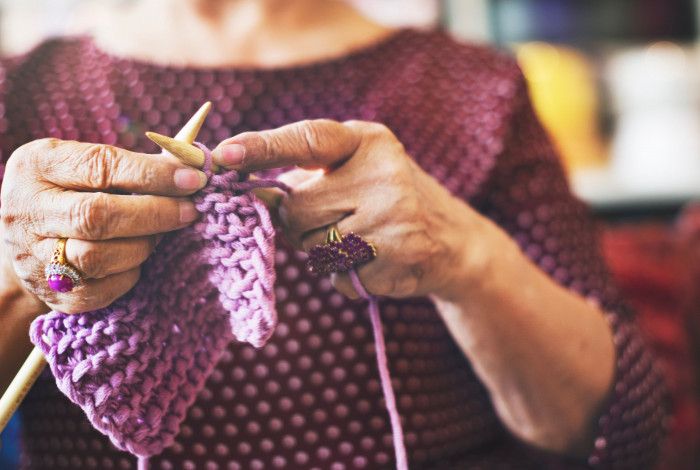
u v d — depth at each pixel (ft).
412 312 2.59
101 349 1.84
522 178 2.78
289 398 2.46
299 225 1.98
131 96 2.56
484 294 2.36
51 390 2.44
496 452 2.84
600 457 2.73
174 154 1.73
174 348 1.96
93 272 1.70
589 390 2.66
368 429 2.50
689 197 6.81
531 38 6.81
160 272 1.89
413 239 1.97
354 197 1.95
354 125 1.97
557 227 2.78
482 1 6.67
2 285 1.93
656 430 2.83
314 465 2.48
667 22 7.00
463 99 2.80
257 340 1.80
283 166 1.86
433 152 2.70
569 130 6.90
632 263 4.91
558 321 2.53
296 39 2.76
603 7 6.89
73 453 2.47
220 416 2.44
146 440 1.98
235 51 2.71
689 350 4.73
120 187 1.70
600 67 6.99
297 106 2.61
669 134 7.01
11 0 5.55
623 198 6.80
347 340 2.48
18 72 2.60
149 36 2.70
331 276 2.08
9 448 3.24
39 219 1.69
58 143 1.75
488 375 2.60
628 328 2.83
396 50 2.84
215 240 1.82
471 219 2.37
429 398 2.62
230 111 2.57
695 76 7.03
